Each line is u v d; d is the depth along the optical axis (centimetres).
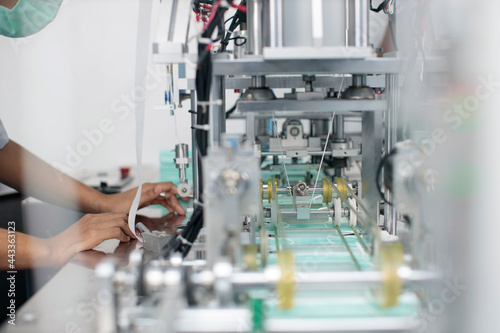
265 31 106
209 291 74
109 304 70
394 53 114
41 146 317
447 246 80
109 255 117
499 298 78
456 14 80
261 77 111
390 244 84
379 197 123
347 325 71
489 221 79
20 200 230
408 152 85
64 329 75
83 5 311
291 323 72
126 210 163
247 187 78
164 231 137
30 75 311
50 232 206
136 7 312
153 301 76
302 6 101
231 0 101
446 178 81
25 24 194
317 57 94
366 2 104
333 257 101
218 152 77
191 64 97
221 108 116
